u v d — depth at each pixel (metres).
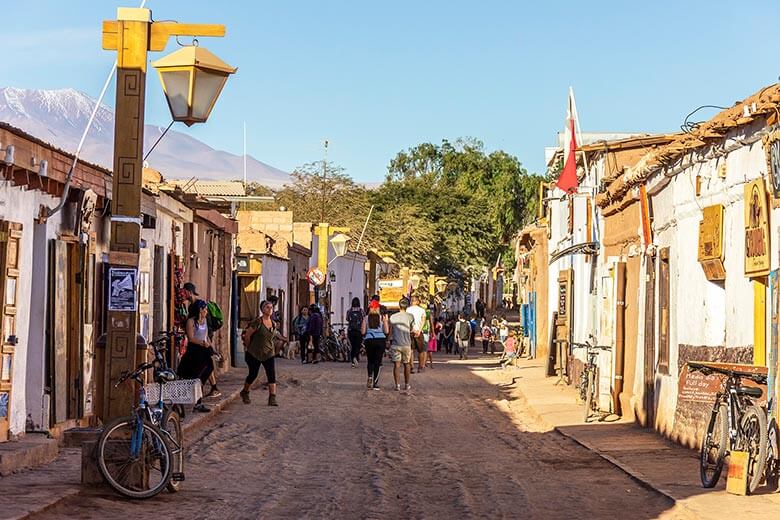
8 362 13.27
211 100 11.90
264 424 19.72
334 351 43.22
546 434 19.12
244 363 36.84
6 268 13.04
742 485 11.51
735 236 13.77
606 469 14.43
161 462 11.48
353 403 24.59
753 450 11.68
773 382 11.91
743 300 13.42
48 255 14.54
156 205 21.28
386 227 76.94
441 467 14.66
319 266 53.91
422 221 78.38
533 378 32.72
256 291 41.22
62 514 10.19
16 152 12.59
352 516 10.77
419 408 23.91
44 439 13.66
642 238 19.52
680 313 16.56
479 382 31.91
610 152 24.33
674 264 17.05
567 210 31.78
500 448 17.14
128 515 10.38
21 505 10.04
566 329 30.88
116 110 11.77
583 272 27.56
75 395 15.56
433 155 90.38
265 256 41.94
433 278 77.12
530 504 11.61
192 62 11.62
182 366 19.64
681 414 16.25
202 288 28.75
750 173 13.09
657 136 24.12
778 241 11.93
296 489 12.53
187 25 11.80
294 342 47.09
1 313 13.00
